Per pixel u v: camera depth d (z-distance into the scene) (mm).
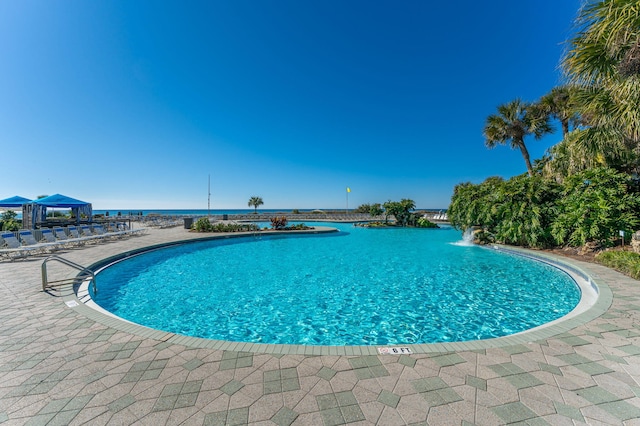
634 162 8383
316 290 6230
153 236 13781
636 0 3553
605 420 1838
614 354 2701
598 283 5137
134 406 1990
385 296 5824
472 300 5543
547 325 3408
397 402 2027
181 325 4520
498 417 1868
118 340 3031
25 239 9047
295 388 2197
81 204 14859
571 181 8961
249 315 4898
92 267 7215
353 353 2734
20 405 2002
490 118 15617
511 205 10578
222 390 2174
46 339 3062
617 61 4324
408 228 22625
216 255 10461
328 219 32469
